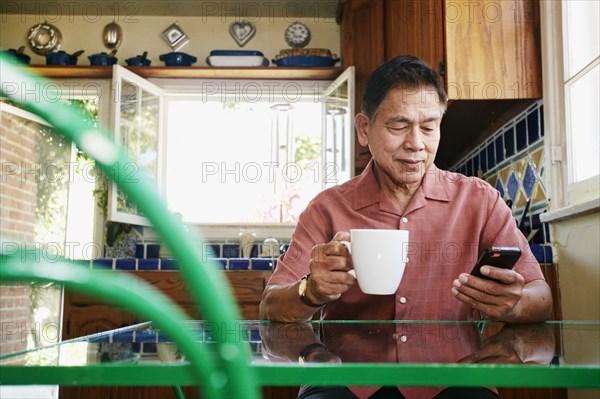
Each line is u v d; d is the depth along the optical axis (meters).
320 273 1.00
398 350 0.67
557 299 1.96
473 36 2.21
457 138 2.85
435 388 1.02
